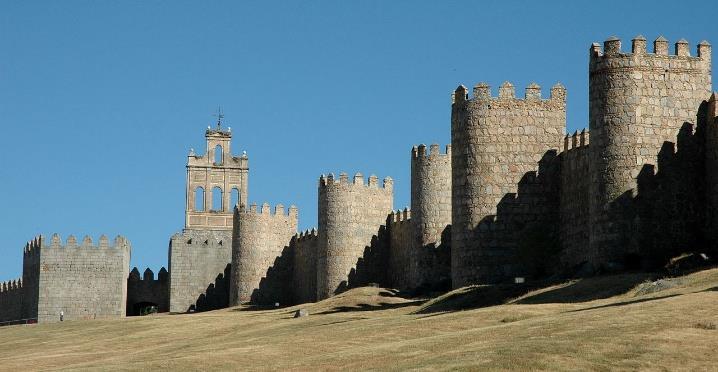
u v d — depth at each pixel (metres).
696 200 82.38
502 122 95.06
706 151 82.88
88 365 69.69
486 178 94.75
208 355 65.56
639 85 82.81
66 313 151.88
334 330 73.00
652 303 61.25
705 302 59.75
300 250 140.88
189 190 184.25
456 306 82.44
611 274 79.88
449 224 110.50
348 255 125.12
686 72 83.50
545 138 95.06
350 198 125.75
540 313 67.25
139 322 110.94
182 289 155.38
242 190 185.62
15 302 159.75
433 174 111.06
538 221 93.94
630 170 82.06
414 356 56.38
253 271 143.12
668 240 81.50
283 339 71.94
